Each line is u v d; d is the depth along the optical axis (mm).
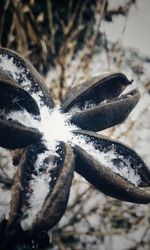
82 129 136
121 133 211
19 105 129
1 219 118
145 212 195
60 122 134
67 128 134
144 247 189
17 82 138
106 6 227
